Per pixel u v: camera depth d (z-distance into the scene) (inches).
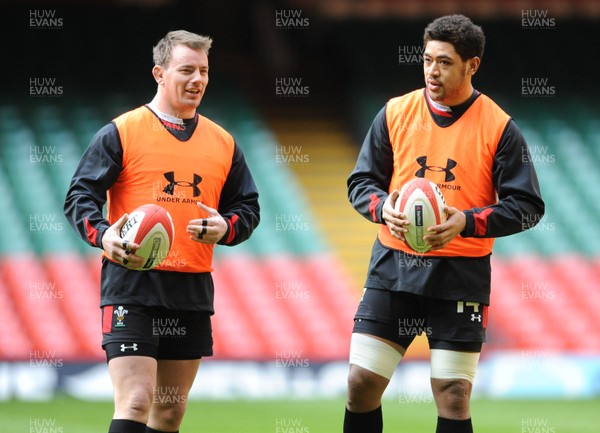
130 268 754.8
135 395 745.0
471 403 1834.4
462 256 800.3
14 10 2910.9
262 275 2357.3
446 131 806.5
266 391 1925.4
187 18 3144.7
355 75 3004.4
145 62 2979.8
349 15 2628.0
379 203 796.6
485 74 3058.6
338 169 2790.4
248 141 2817.4
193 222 767.1
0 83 2819.9
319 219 2586.1
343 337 2199.8
